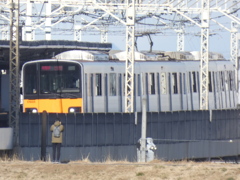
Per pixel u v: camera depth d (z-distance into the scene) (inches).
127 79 5221.5
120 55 5792.3
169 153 4237.2
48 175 3070.9
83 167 3171.8
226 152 4505.4
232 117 4724.4
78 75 5022.1
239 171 3011.8
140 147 3558.1
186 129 4379.9
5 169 3174.2
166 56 6245.1
